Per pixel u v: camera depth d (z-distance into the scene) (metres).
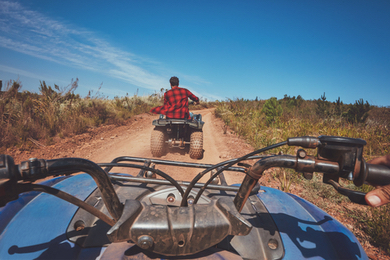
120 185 1.78
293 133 8.30
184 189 1.65
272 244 1.37
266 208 1.69
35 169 0.78
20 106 7.21
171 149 6.64
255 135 8.17
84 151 6.19
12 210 1.38
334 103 13.85
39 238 1.21
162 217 0.97
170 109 5.62
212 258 1.02
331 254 1.27
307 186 4.23
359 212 3.51
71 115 8.71
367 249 2.77
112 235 0.91
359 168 0.84
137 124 11.13
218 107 16.16
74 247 1.21
